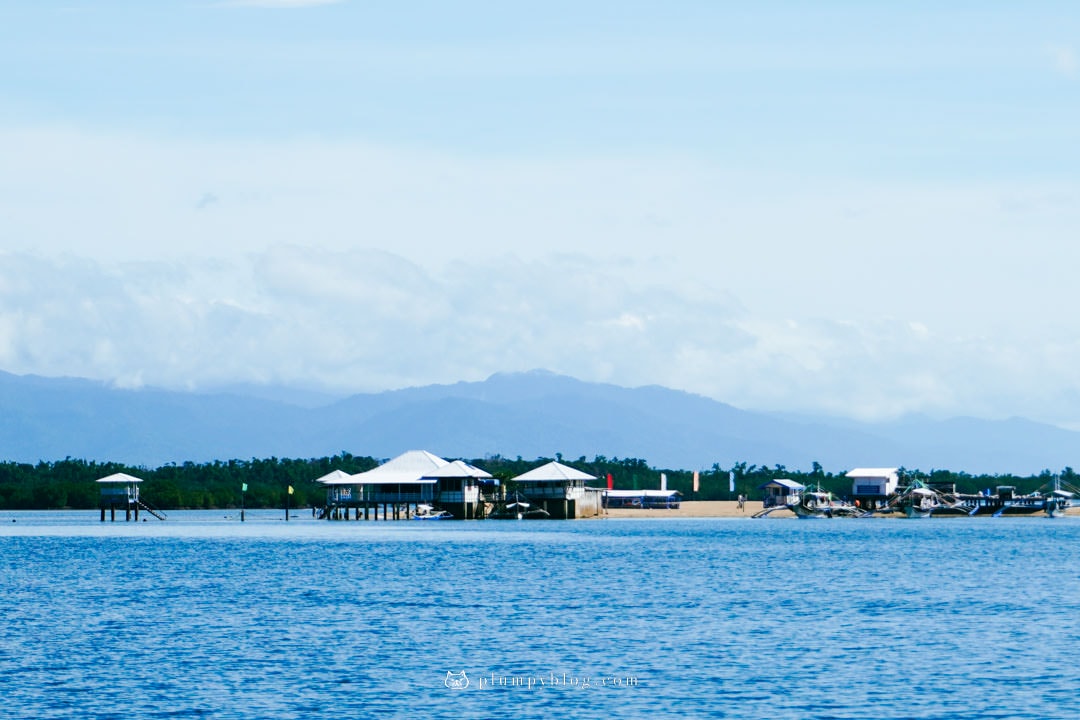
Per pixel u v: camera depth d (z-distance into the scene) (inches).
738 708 7598.4
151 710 7554.1
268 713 7495.1
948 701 7741.1
